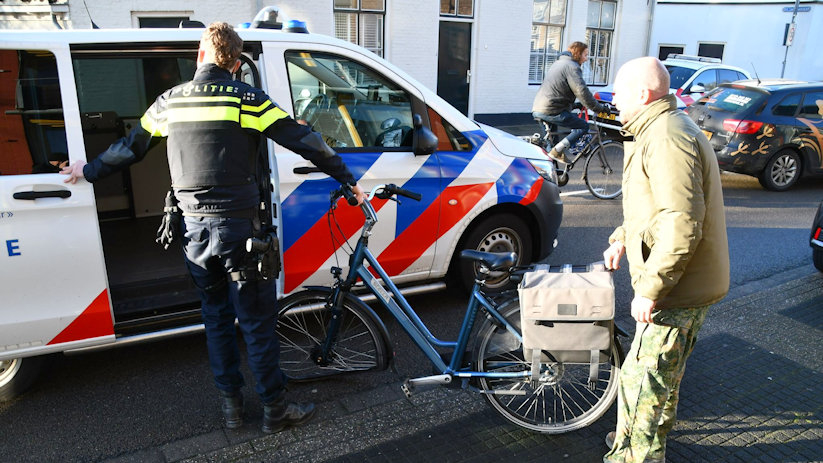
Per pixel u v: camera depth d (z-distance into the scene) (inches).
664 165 89.1
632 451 104.4
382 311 173.0
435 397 134.6
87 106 201.9
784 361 152.0
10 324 118.9
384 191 122.7
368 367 135.0
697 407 131.3
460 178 160.2
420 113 157.2
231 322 119.2
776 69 732.0
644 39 653.3
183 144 104.5
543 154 185.5
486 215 171.2
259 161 114.7
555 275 107.8
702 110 348.2
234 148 105.3
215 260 109.2
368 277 126.1
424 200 155.4
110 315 128.0
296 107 142.6
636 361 101.7
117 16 355.6
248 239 107.5
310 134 108.6
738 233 260.2
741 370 147.3
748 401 134.0
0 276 116.6
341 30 440.8
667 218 88.7
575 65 286.7
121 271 165.8
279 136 107.3
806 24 710.5
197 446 116.5
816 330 169.5
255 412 127.6
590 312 104.6
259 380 116.6
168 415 126.2
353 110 149.7
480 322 121.0
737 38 745.0
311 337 135.3
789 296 193.2
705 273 95.7
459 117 165.0
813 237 199.0
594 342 106.3
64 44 119.5
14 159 117.4
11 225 115.8
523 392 119.0
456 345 123.0
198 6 374.9
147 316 135.9
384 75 151.8
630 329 169.5
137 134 108.5
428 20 470.6
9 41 115.3
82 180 120.0
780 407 132.0
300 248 143.0
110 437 118.7
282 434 120.8
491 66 522.0
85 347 128.2
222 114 103.7
